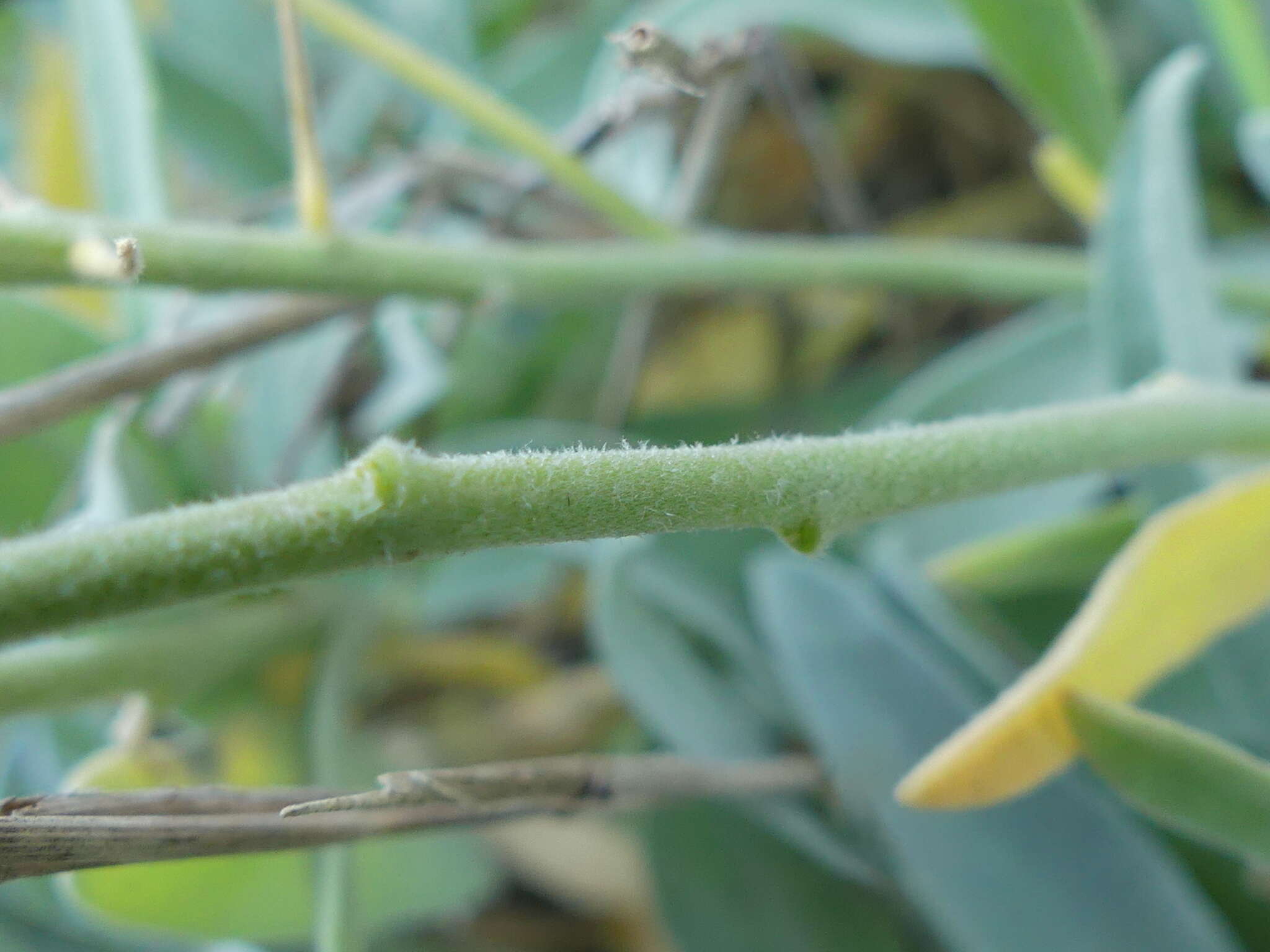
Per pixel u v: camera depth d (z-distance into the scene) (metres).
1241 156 0.24
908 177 0.29
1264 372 0.23
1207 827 0.14
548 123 0.26
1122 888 0.16
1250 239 0.23
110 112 0.19
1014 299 0.22
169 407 0.19
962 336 0.27
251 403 0.20
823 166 0.23
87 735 0.20
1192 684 0.18
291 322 0.17
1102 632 0.14
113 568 0.11
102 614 0.11
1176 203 0.18
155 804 0.13
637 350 0.24
